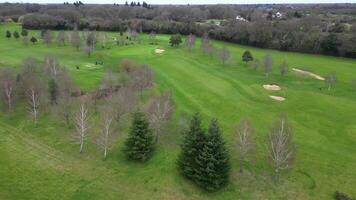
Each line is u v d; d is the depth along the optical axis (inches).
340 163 2155.5
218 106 3002.0
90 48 4972.9
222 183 1882.4
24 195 1824.6
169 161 2092.8
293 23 6505.9
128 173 2005.4
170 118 2586.1
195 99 3149.6
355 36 5068.9
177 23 7268.7
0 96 2815.0
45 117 2677.2
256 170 2047.2
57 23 7421.3
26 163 2090.3
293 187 1914.4
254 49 5797.2
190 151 1892.2
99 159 2133.4
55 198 1811.0
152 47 5536.4
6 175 1975.9
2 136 2411.4
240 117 2785.4
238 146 2144.4
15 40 6092.5
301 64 4628.4
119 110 2527.1
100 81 3398.1
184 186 1900.8
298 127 2620.6
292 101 3147.1
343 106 3056.1
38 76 3339.1
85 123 2295.8
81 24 7436.0
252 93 3334.2
